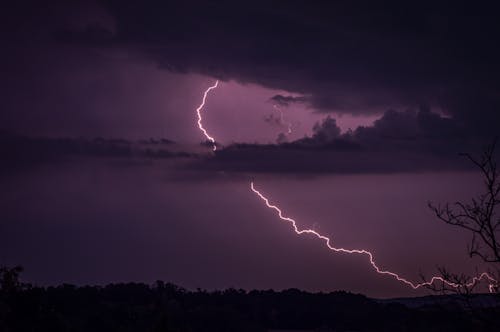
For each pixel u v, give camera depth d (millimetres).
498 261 12531
